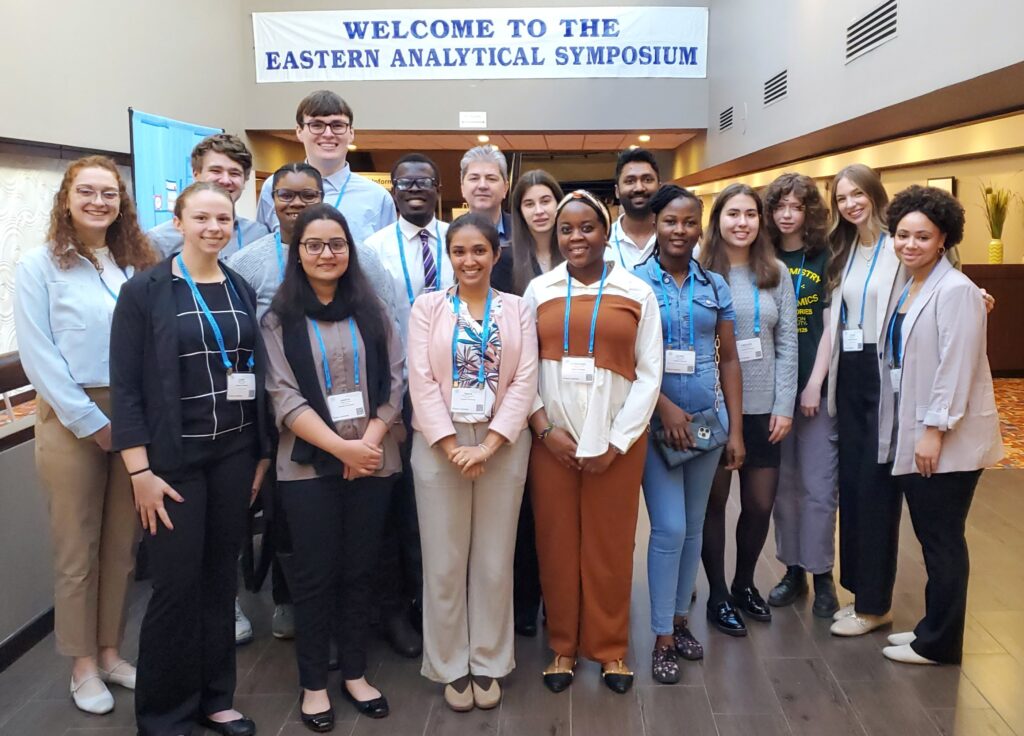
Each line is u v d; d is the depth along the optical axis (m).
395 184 2.75
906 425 2.48
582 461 2.28
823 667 2.59
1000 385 7.44
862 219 2.74
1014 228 8.26
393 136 10.15
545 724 2.30
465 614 2.41
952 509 2.47
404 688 2.52
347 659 2.39
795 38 6.74
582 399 2.29
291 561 2.26
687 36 9.52
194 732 2.28
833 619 2.89
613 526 2.38
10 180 6.09
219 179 2.89
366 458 2.20
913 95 4.72
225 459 2.17
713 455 2.53
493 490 2.31
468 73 9.55
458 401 2.23
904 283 2.57
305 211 2.19
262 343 2.21
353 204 3.22
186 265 2.13
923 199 2.39
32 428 2.89
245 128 9.60
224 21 9.12
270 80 9.52
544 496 2.42
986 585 3.20
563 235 2.29
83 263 2.36
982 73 4.01
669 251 2.47
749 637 2.81
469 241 2.23
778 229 2.93
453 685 2.38
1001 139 4.73
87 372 2.31
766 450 2.81
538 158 16.67
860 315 2.75
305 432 2.17
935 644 2.54
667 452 2.44
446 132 9.80
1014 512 4.08
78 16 6.69
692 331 2.48
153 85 7.81
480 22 9.45
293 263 2.21
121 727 2.32
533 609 2.88
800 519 3.04
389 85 9.58
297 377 2.20
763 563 3.49
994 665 2.57
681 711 2.35
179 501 2.06
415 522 2.79
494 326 2.27
